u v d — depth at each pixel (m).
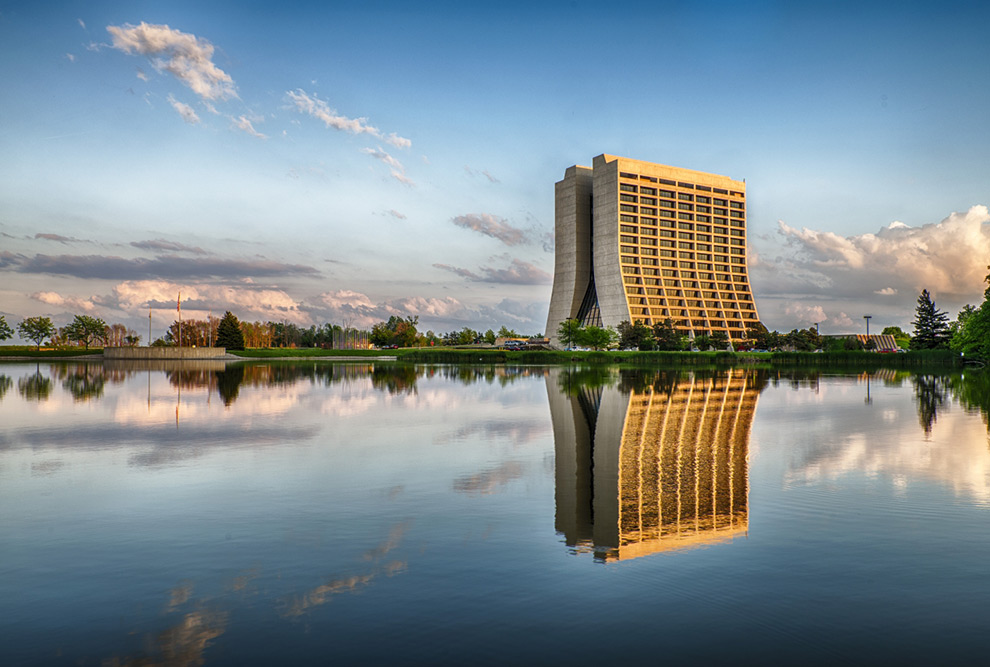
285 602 8.40
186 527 11.66
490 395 41.78
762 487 14.91
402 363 117.56
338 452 19.81
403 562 9.84
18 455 19.14
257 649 7.17
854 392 44.97
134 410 31.83
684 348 165.00
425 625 7.73
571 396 41.12
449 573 9.37
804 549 10.41
